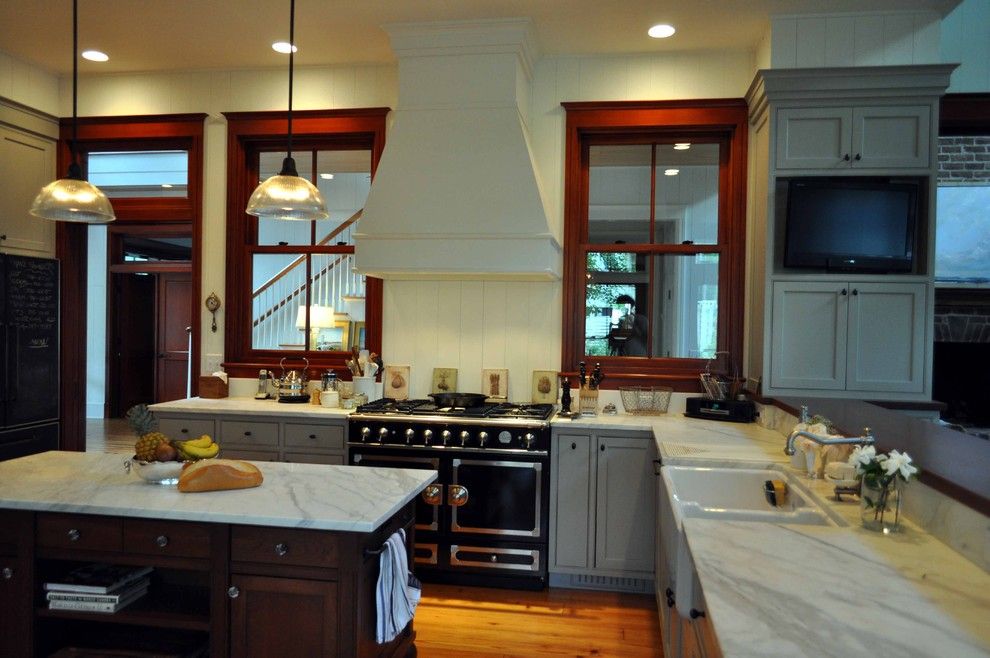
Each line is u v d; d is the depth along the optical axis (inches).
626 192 164.6
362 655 79.6
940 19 135.3
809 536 64.1
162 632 93.5
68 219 112.8
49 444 175.2
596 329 164.9
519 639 118.1
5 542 85.0
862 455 69.0
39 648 85.7
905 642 41.3
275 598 79.1
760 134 148.1
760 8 136.0
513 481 137.9
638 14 139.4
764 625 43.6
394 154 147.5
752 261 152.9
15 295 166.6
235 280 174.6
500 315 163.2
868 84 133.2
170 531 81.4
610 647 115.6
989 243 176.2
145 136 176.6
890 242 135.5
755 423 142.6
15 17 144.0
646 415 152.1
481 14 140.7
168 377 333.4
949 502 61.6
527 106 159.8
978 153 176.9
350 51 161.2
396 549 84.6
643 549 137.5
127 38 154.9
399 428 141.2
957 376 184.5
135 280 326.3
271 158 180.9
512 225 141.6
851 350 135.8
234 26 148.3
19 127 169.2
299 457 147.1
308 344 176.2
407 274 155.9
